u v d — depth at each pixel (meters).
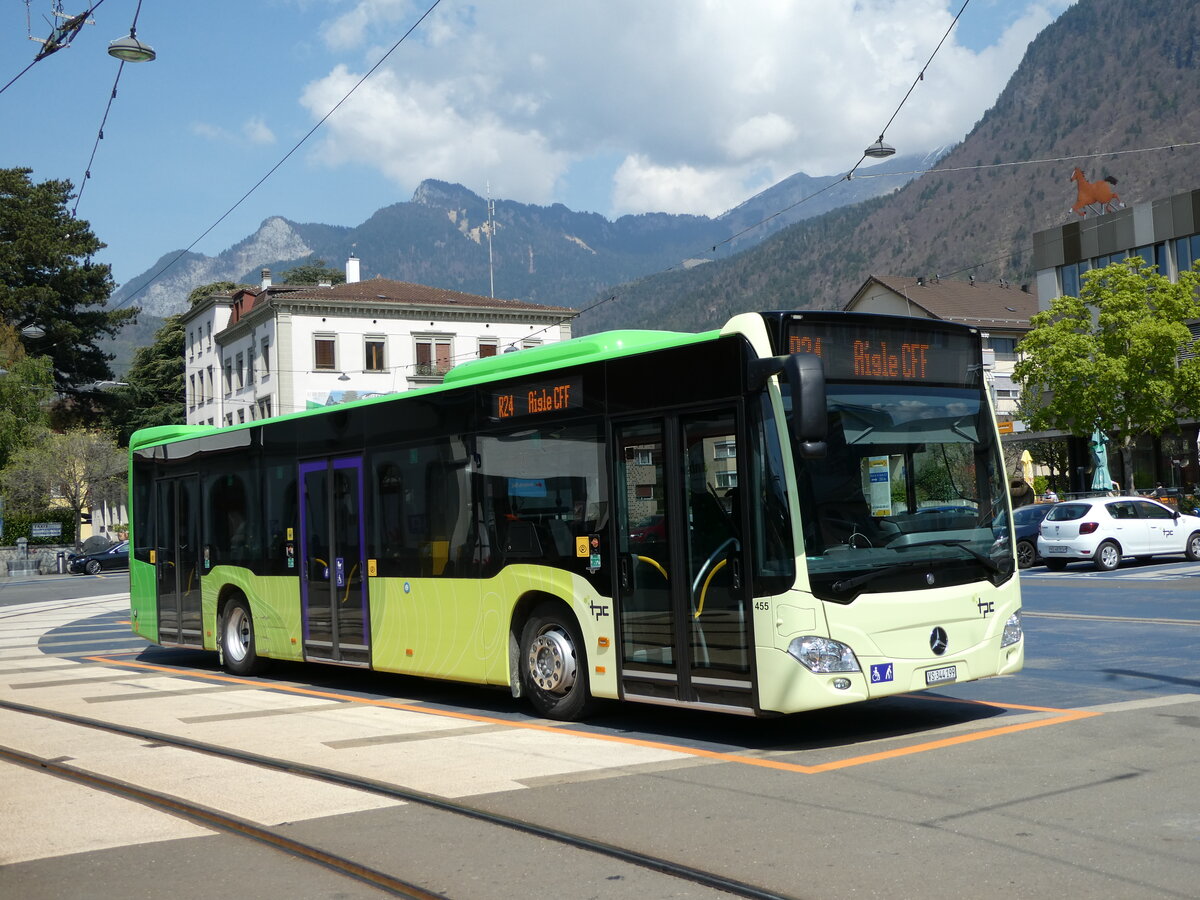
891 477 9.14
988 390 9.98
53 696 13.12
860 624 8.65
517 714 11.12
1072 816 6.43
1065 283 52.91
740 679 8.80
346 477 13.12
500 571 10.98
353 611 12.94
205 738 9.91
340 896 5.53
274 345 69.94
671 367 9.42
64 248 81.38
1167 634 14.88
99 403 86.00
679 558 9.30
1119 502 27.77
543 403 10.62
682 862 5.85
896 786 7.35
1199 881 5.27
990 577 9.49
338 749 9.20
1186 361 39.12
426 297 73.12
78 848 6.47
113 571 58.66
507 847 6.24
